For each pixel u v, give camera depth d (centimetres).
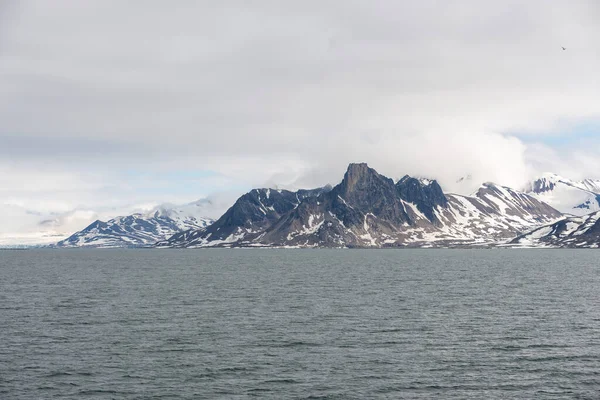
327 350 8081
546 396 6184
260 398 6112
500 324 10094
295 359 7581
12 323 10194
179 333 9262
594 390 6369
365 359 7588
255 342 8581
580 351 8006
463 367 7212
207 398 6109
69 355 7750
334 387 6450
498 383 6588
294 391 6316
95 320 10531
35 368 7106
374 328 9706
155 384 6531
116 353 7875
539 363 7394
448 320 10519
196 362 7425
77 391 6288
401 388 6419
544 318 10744
